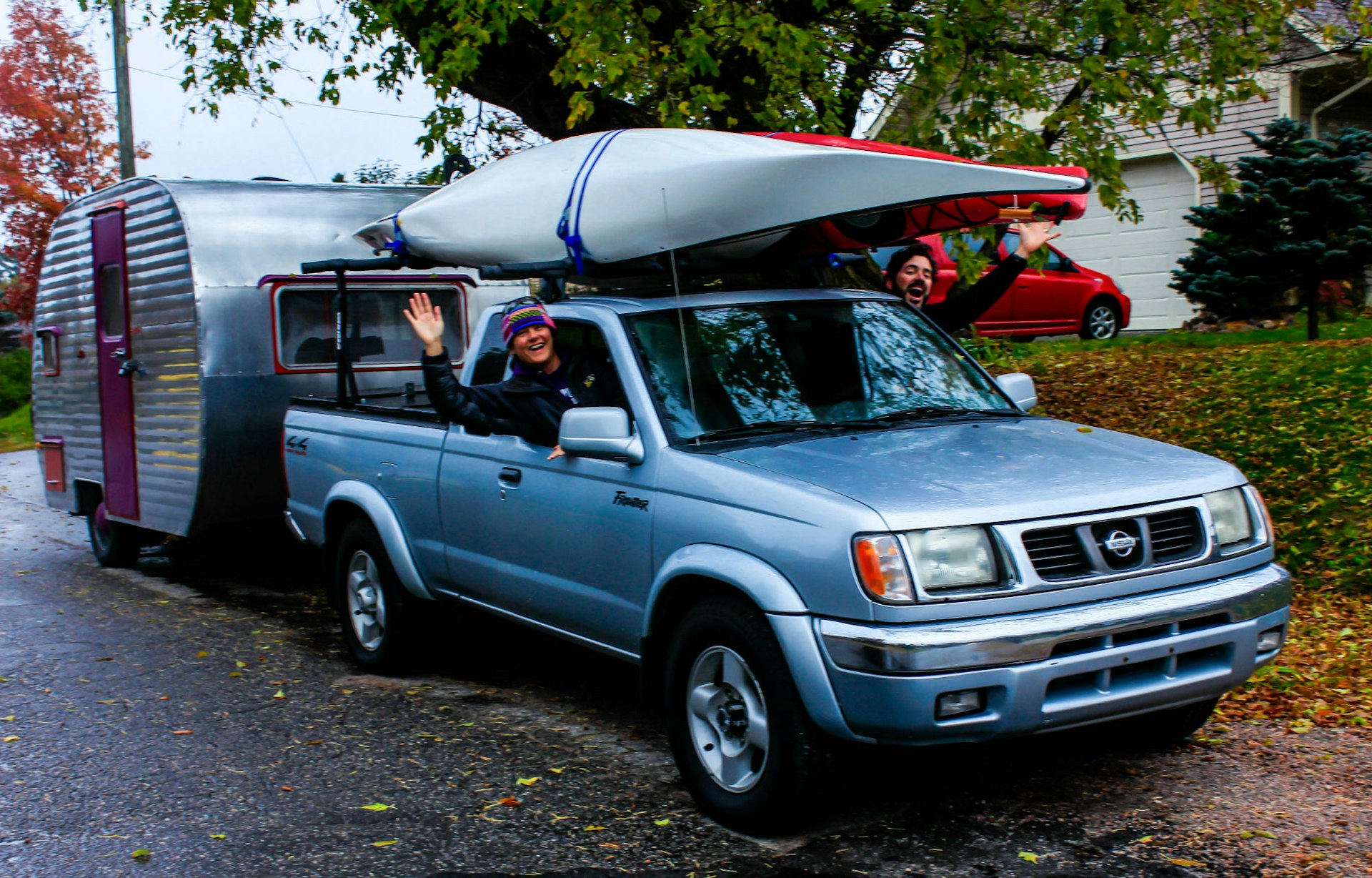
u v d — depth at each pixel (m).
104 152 22.88
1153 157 18.98
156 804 4.72
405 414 6.35
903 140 8.65
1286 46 12.73
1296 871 3.77
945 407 5.18
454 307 9.59
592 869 4.00
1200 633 4.03
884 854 4.02
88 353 9.89
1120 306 17.62
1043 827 4.19
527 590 5.34
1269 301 14.03
